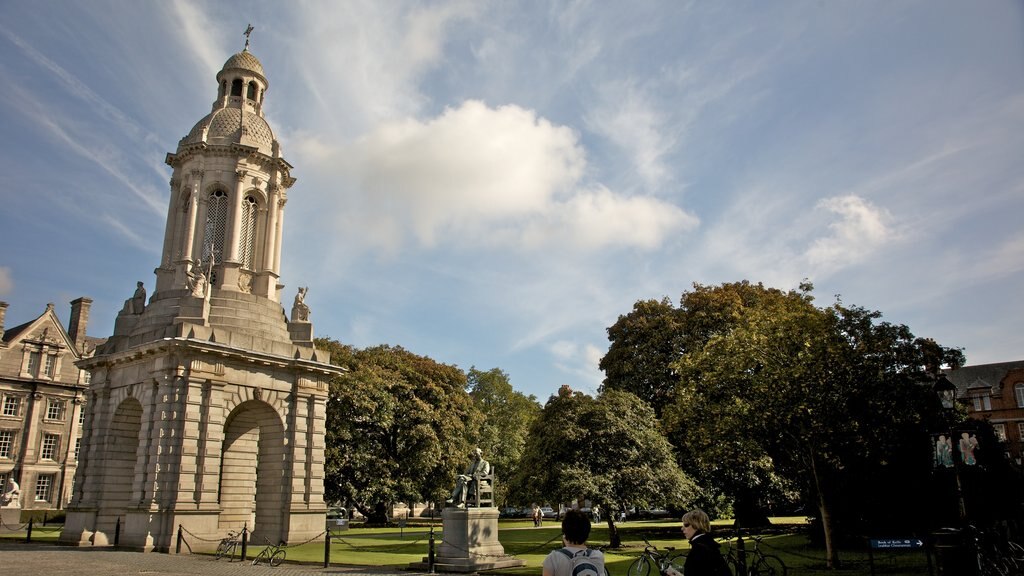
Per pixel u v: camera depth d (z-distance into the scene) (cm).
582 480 3675
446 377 6962
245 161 4634
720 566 1026
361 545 3950
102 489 3938
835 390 2800
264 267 4597
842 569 2612
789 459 3466
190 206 4484
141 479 3600
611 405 4103
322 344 6394
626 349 5784
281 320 4509
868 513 3403
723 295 5569
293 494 4009
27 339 7938
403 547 3794
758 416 2880
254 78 5038
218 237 4578
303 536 3988
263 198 4722
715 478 4722
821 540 3559
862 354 2841
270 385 4081
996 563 2272
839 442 2936
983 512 3191
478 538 2783
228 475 4247
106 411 4100
